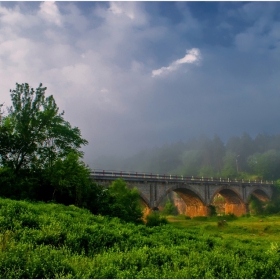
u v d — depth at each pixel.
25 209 16.09
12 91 28.19
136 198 33.06
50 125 28.89
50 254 9.13
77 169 27.12
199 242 16.84
